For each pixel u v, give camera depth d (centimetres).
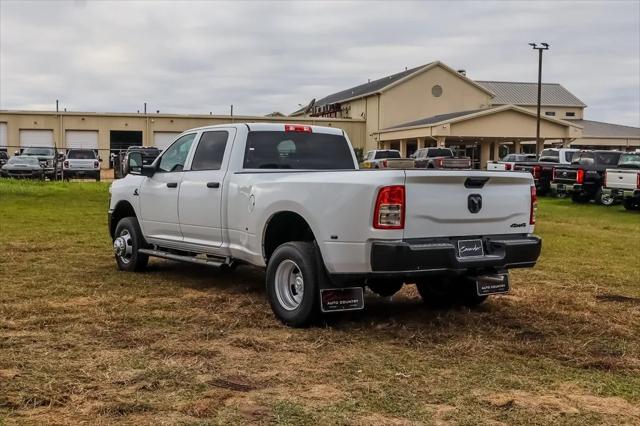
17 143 5225
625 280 869
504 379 464
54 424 371
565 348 545
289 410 398
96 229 1316
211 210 702
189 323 599
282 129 727
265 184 627
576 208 2139
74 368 466
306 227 631
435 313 659
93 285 764
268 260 646
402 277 557
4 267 871
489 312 666
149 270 870
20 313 618
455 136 4709
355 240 544
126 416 385
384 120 5781
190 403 405
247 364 485
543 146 5447
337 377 461
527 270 934
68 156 3328
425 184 550
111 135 5397
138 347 521
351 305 584
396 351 526
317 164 735
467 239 579
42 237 1179
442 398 425
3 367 464
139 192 827
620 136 6688
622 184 2045
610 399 431
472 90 5950
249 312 640
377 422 384
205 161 735
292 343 542
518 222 614
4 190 2280
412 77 5788
